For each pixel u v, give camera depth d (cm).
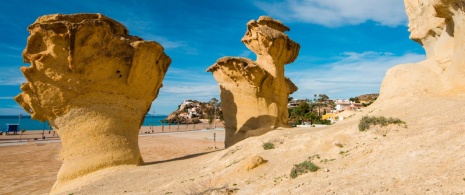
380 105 2366
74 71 2008
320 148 1498
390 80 2620
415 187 815
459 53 2030
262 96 3002
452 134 1101
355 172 1048
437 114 1496
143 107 2369
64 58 2014
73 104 2058
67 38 1978
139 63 2247
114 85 2180
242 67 2980
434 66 2442
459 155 921
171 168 1975
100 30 2058
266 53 3066
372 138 1341
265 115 2964
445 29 2423
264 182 1224
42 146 5897
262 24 3180
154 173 1878
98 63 2097
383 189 848
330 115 8888
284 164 1398
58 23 1967
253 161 1446
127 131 2231
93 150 2034
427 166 921
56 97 2027
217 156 2011
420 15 2784
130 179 1791
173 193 1329
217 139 7444
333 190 929
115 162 2066
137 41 2248
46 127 14138
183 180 1555
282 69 3173
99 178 1900
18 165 3859
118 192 1532
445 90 2111
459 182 777
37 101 2030
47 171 3462
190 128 12625
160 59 2431
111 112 2158
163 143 6550
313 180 1083
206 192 1220
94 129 2073
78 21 2067
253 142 2016
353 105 11812
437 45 2569
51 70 2006
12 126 9225
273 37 2970
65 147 2048
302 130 2214
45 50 2011
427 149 1041
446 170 860
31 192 2462
